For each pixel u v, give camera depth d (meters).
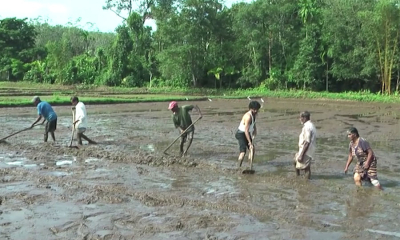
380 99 38.84
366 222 6.33
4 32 65.31
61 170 9.62
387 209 7.00
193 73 51.56
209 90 49.44
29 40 68.94
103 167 10.05
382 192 8.06
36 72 58.88
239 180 8.93
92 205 6.97
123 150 12.43
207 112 27.12
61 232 5.73
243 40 50.84
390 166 10.74
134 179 8.89
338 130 18.50
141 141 14.41
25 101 28.64
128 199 7.37
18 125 18.38
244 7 48.62
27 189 7.90
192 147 13.23
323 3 50.06
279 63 50.12
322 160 11.37
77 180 8.67
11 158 11.00
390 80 42.19
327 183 8.75
